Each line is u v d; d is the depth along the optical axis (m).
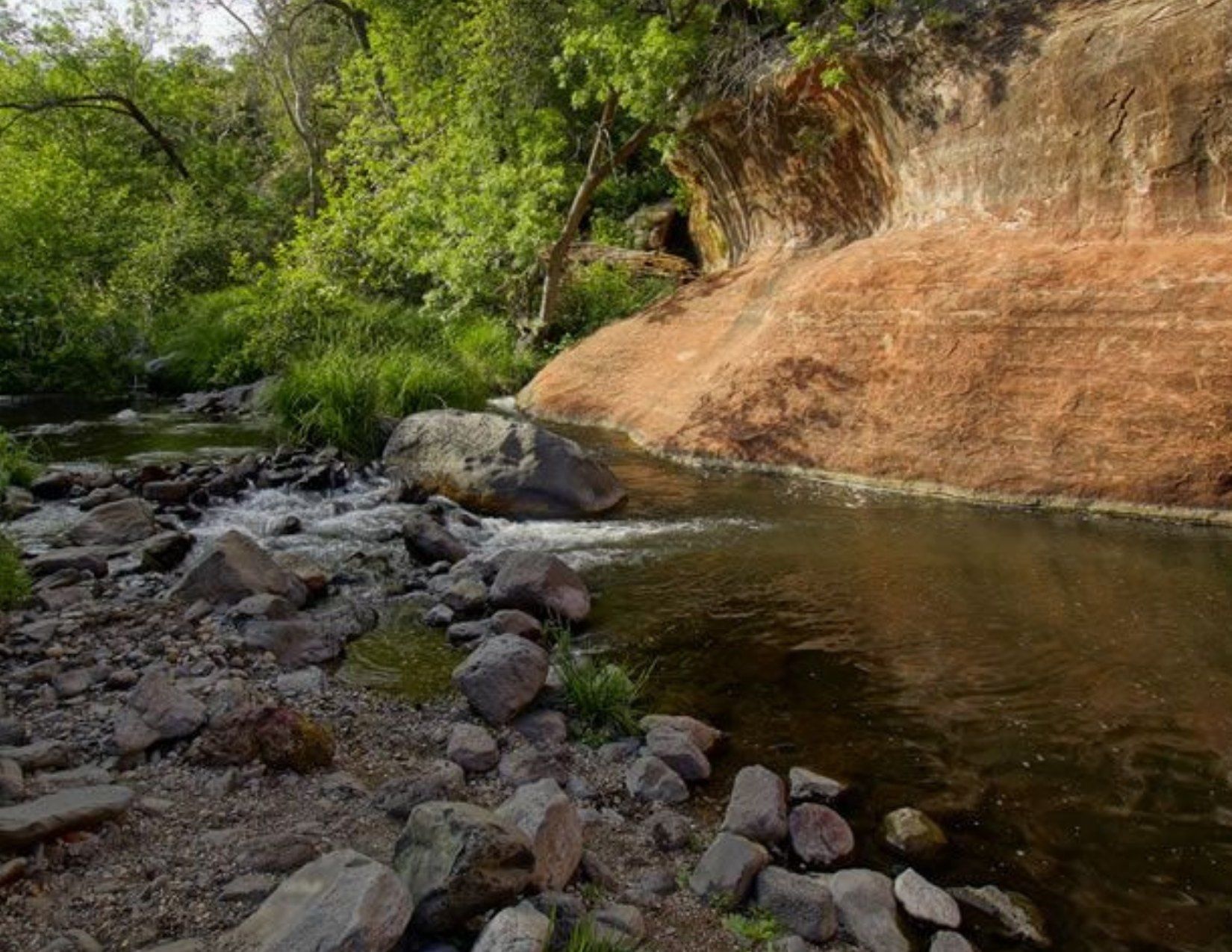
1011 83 9.88
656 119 14.62
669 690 4.73
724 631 5.50
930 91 10.85
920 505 8.42
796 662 5.03
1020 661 4.96
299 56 29.83
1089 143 9.26
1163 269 8.41
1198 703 4.41
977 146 10.34
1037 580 6.26
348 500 8.80
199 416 14.30
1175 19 8.53
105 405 15.84
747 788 3.58
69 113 27.12
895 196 12.02
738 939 2.80
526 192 15.77
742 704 4.55
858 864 3.28
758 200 14.74
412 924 2.56
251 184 31.30
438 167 16.70
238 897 2.70
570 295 18.19
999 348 9.09
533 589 5.65
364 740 4.03
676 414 11.48
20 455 9.10
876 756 4.02
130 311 19.14
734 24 14.44
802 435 10.05
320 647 5.10
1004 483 8.40
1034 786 3.74
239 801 3.38
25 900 2.66
